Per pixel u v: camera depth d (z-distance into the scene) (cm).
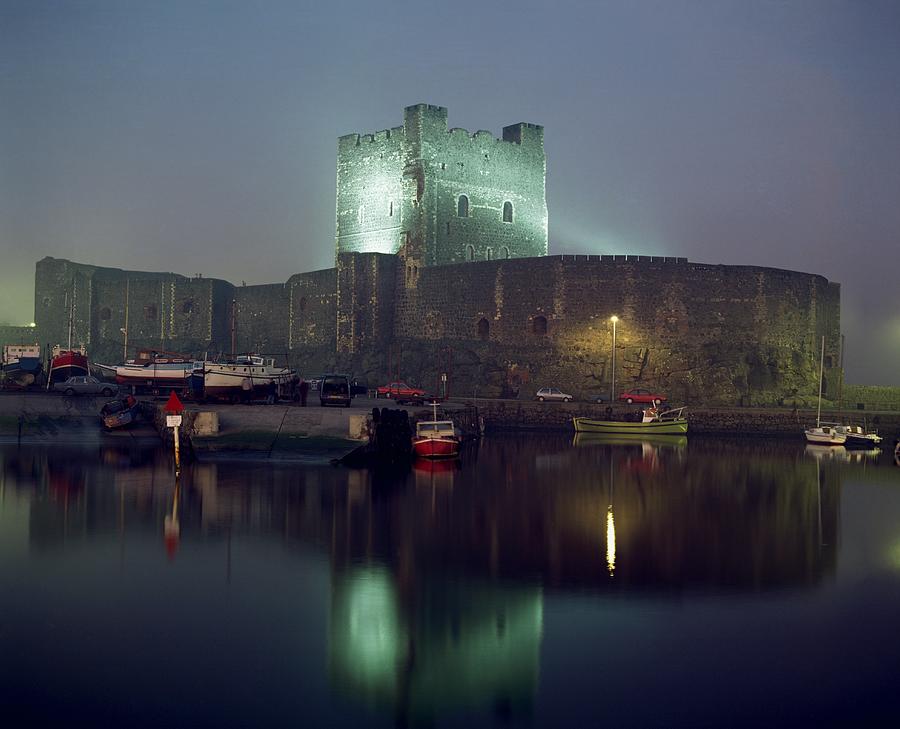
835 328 9050
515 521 3759
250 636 2372
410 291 9144
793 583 2912
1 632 2377
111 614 2509
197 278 11156
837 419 7650
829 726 1967
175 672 2169
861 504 4438
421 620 2506
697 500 4422
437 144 9188
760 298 8200
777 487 4944
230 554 3116
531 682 2145
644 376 8081
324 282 9450
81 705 2011
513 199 9750
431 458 5581
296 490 4275
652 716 1998
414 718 1977
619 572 2998
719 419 7669
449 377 8619
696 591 2805
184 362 6575
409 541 3359
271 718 1972
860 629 2481
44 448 5450
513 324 8512
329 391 6081
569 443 6912
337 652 2284
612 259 8188
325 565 3008
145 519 3591
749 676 2186
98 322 11438
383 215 9456
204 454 5128
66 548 3148
